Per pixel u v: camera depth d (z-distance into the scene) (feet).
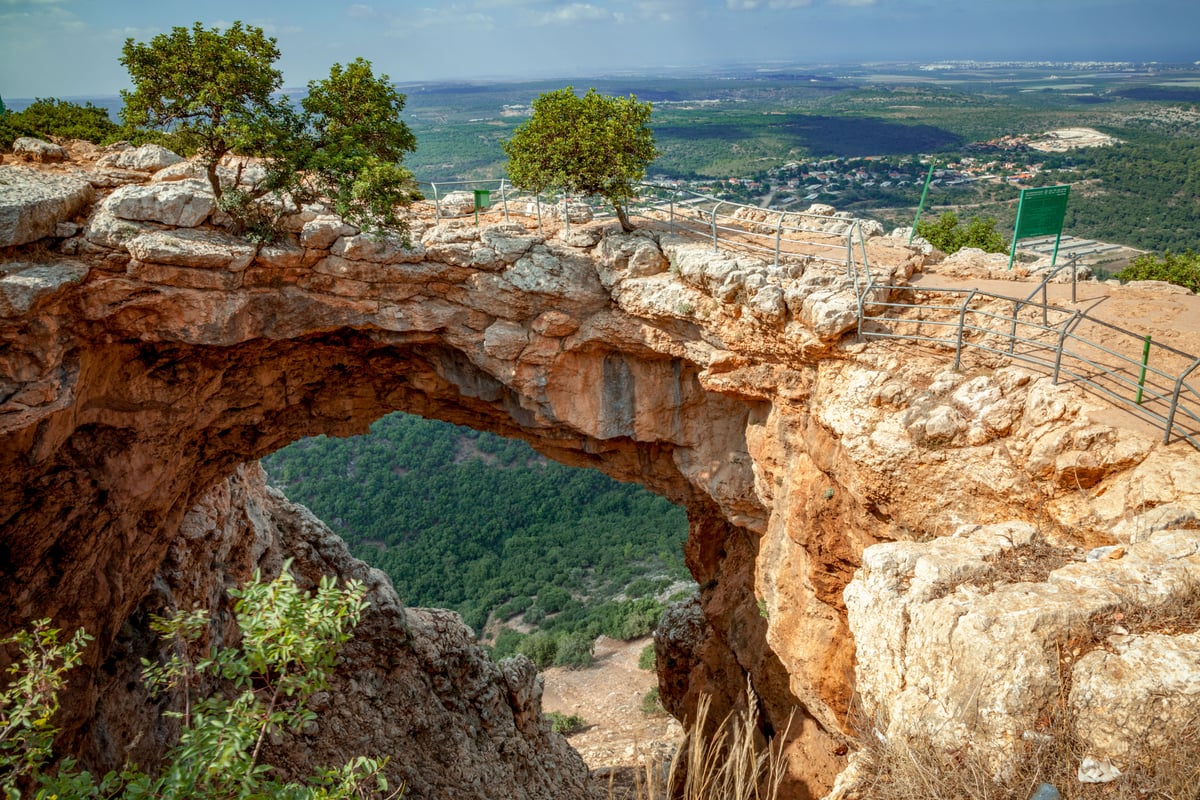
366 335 69.82
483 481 247.09
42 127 71.41
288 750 75.05
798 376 58.70
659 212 73.87
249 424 76.43
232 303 60.29
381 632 90.07
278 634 29.55
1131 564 29.17
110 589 65.77
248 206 60.08
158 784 29.25
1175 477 36.88
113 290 56.70
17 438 53.16
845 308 52.85
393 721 86.02
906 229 71.31
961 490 46.21
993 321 51.96
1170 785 22.72
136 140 70.49
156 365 63.93
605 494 249.55
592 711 166.09
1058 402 43.60
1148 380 44.01
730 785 22.72
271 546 93.56
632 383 69.26
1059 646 26.23
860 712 31.78
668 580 209.97
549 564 222.89
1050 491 42.32
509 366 67.62
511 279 63.93
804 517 59.52
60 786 30.01
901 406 49.70
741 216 74.43
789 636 63.87
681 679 107.04
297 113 60.39
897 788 25.75
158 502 69.36
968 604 28.40
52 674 32.76
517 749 101.24
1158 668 24.86
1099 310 51.83
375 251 62.28
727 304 58.39
